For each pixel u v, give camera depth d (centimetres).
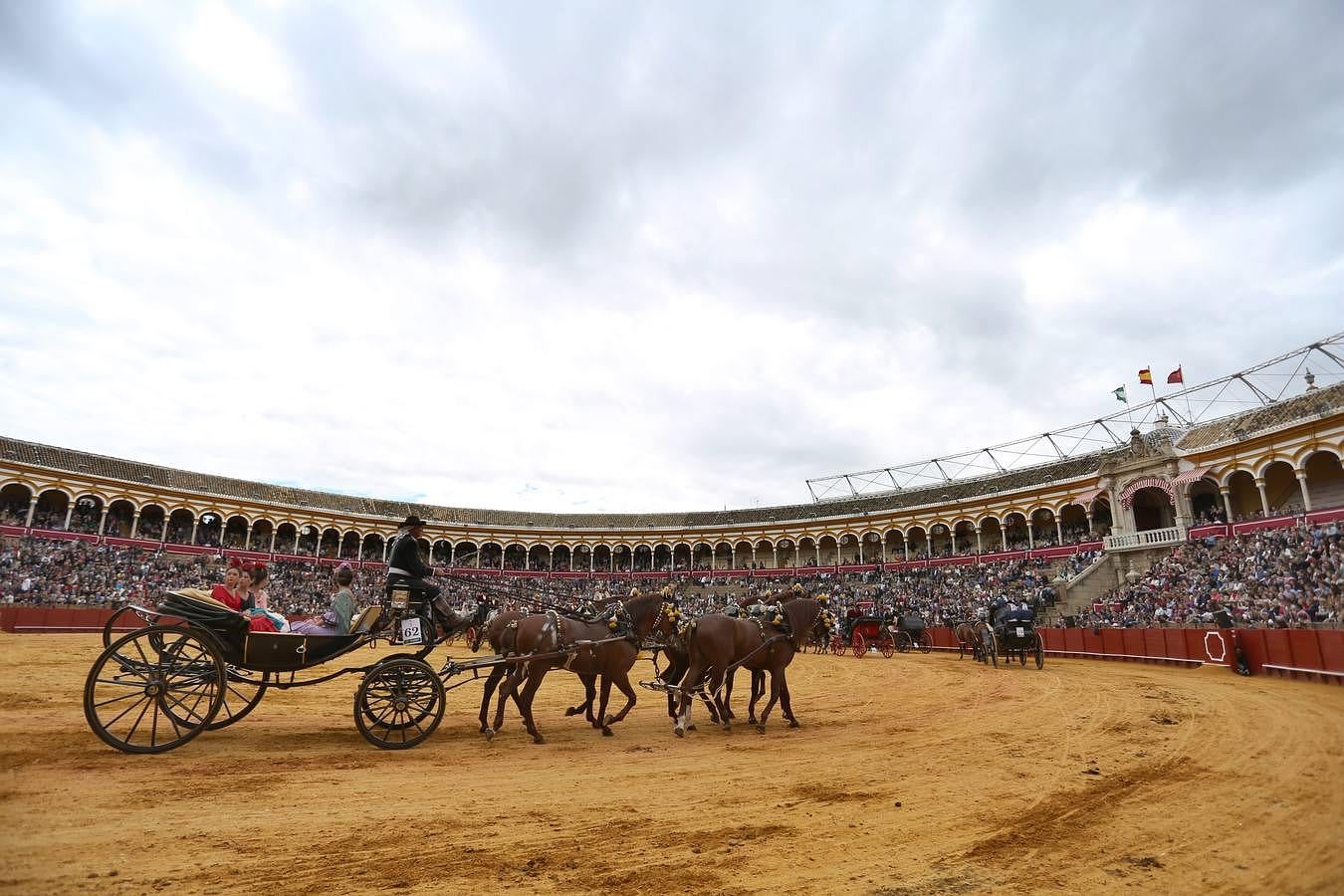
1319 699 1555
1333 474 3781
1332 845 595
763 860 558
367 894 477
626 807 704
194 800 678
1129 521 4334
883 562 6231
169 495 5478
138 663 879
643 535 7456
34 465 4794
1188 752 986
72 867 504
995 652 2656
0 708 1207
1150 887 510
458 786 772
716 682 1245
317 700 1538
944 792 773
